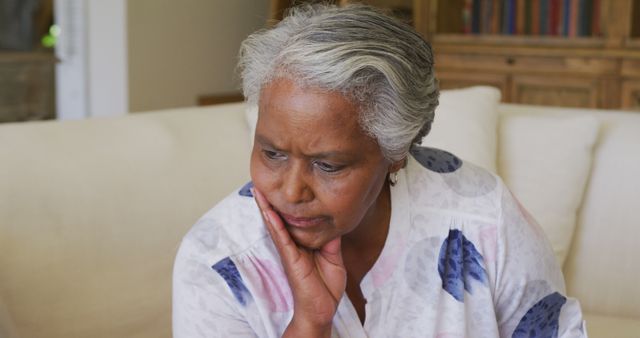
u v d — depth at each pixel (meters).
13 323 1.53
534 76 4.27
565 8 4.24
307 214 1.08
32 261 1.61
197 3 4.50
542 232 1.36
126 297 1.72
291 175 1.05
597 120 2.18
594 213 2.18
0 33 6.37
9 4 6.35
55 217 1.65
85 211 1.69
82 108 4.39
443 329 1.28
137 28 4.21
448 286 1.28
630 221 2.15
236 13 4.75
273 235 1.12
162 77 4.37
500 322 1.34
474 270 1.29
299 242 1.13
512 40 4.32
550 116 2.34
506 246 1.30
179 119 1.97
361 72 1.01
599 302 2.18
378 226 1.25
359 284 1.27
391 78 1.02
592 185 2.19
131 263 1.74
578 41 4.16
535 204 2.11
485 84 4.42
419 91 1.07
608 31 4.09
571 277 2.19
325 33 1.02
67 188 1.69
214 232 1.23
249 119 2.00
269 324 1.20
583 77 4.15
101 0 4.24
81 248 1.67
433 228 1.28
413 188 1.29
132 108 4.24
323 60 0.99
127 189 1.76
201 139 1.94
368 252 1.26
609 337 1.92
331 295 1.14
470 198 1.31
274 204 1.09
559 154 2.15
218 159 1.92
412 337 1.28
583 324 1.31
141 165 1.80
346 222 1.08
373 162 1.07
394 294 1.27
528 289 1.31
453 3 4.54
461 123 2.11
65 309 1.64
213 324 1.19
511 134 2.21
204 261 1.20
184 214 1.82
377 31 1.03
